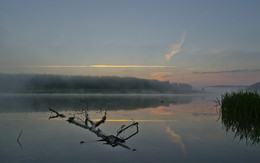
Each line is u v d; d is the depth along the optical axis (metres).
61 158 5.11
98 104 20.14
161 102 23.55
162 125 9.46
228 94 13.69
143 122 10.27
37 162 4.83
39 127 8.81
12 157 5.14
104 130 8.50
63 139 6.94
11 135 7.30
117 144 6.43
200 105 19.89
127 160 5.02
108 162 4.84
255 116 10.26
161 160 5.02
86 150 5.80
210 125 9.50
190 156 5.32
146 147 6.10
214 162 4.91
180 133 7.83
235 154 5.48
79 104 19.81
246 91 13.58
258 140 6.90
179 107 17.86
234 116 11.47
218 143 6.50
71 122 10.20
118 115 12.80
